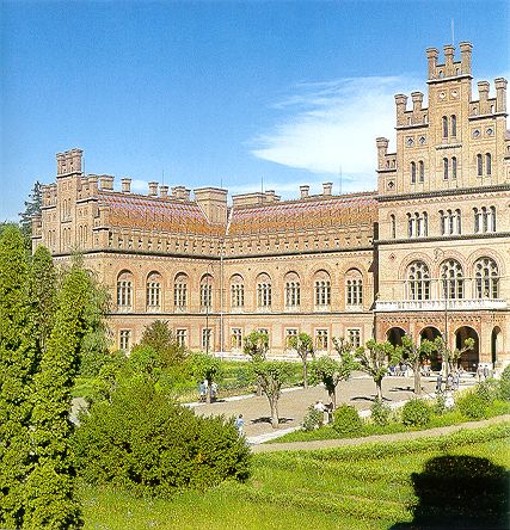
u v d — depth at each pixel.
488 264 93.62
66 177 114.19
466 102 95.50
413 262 98.69
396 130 100.31
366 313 107.12
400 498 37.00
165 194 123.50
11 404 29.89
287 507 36.47
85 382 79.88
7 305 30.36
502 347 92.38
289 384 84.75
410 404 56.09
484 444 48.16
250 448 44.34
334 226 111.19
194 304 119.31
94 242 109.00
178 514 35.91
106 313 103.00
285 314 115.38
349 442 50.25
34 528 29.52
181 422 39.75
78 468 40.22
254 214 123.69
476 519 34.12
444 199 96.56
